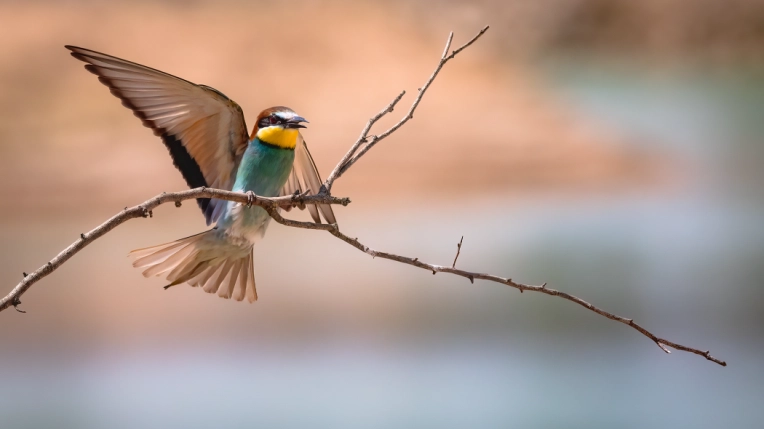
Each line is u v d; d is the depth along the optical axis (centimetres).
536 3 3206
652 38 3509
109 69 528
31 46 2172
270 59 2317
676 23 3656
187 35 2362
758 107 2797
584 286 1357
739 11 3678
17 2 2338
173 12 2417
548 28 3284
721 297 1306
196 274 588
